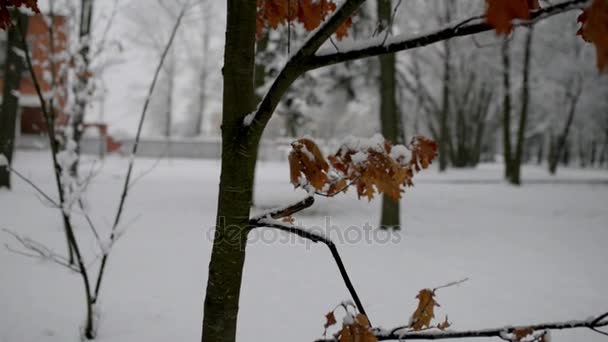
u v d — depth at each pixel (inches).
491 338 131.1
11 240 210.7
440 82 1012.5
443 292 175.0
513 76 807.1
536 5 37.2
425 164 60.9
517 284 189.3
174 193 416.8
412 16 713.0
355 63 608.4
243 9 50.2
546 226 343.3
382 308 154.4
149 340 122.4
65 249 202.7
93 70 181.3
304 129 536.1
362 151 57.3
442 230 311.3
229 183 52.3
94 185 432.1
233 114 51.4
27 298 145.3
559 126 1043.9
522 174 973.8
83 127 188.9
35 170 516.1
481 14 40.4
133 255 201.9
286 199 405.7
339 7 43.8
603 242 286.2
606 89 872.9
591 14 24.9
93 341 120.2
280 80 48.3
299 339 127.6
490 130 1465.3
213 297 53.6
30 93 751.7
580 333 139.4
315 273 189.3
